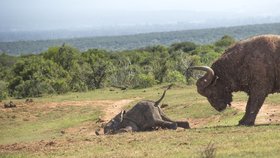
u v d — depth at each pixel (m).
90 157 16.33
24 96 59.69
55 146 19.52
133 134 19.86
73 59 80.06
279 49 19.78
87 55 85.75
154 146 17.00
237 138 16.75
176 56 73.75
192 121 29.50
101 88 62.44
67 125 35.06
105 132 21.91
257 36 20.42
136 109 21.67
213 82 20.81
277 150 14.63
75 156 16.84
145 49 126.62
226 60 20.56
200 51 83.31
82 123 35.22
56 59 80.00
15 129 35.34
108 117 35.94
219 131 18.50
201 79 20.92
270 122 22.05
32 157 17.61
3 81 66.00
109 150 17.28
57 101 47.28
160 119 21.48
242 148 15.29
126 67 68.50
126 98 45.69
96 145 18.45
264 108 28.02
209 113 30.19
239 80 20.44
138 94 47.34
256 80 19.84
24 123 37.56
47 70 68.56
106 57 90.88
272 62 19.70
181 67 63.47
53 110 41.78
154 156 15.45
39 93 59.22
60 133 31.42
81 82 62.12
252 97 20.09
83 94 53.53
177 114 31.94
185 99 38.22
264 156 14.18
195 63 63.31
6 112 41.62
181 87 49.12
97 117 36.41
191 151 15.58
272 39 19.98
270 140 15.98
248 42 20.36
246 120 20.34
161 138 18.30
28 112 41.50
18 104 45.50
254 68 19.81
